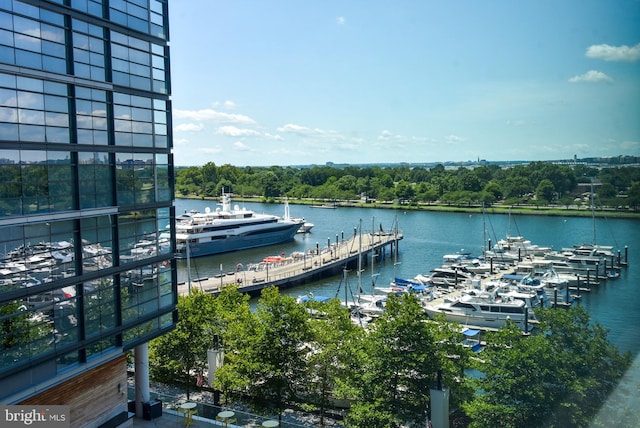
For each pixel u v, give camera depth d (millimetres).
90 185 27562
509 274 95125
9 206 23703
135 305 30344
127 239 29766
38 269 24922
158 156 32062
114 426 29531
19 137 24156
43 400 25406
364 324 67938
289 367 35531
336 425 35844
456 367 34344
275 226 137000
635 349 29281
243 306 41000
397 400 32594
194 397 39562
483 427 30578
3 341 23391
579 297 72438
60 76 25797
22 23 24188
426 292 82375
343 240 132500
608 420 28406
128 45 29797
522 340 31734
